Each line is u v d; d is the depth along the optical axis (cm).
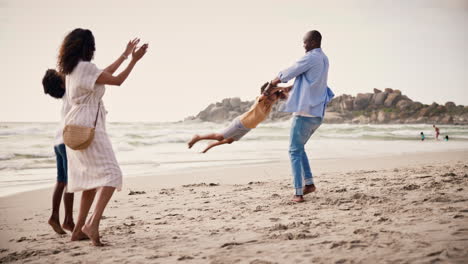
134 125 4416
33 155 1468
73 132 301
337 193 520
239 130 390
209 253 281
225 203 527
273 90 421
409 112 9575
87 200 347
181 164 1205
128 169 1086
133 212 504
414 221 329
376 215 372
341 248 264
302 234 309
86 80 307
